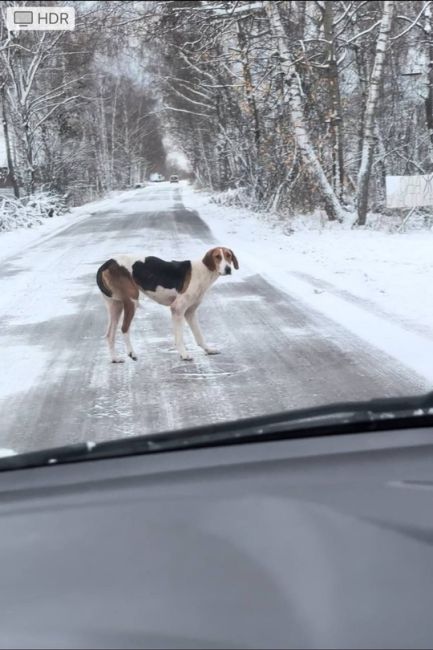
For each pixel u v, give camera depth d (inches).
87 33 1193.4
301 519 93.1
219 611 73.7
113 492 102.6
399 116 988.6
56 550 87.1
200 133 1873.8
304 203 912.3
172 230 845.8
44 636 70.6
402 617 73.9
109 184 2682.1
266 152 973.8
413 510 96.6
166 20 880.9
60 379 247.9
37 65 1264.8
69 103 1455.5
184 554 84.9
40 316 357.1
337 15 922.1
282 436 121.9
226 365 259.8
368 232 714.8
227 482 104.9
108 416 208.8
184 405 216.7
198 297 265.9
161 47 1079.6
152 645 68.7
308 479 105.7
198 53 912.9
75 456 115.3
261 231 800.3
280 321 329.4
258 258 556.4
